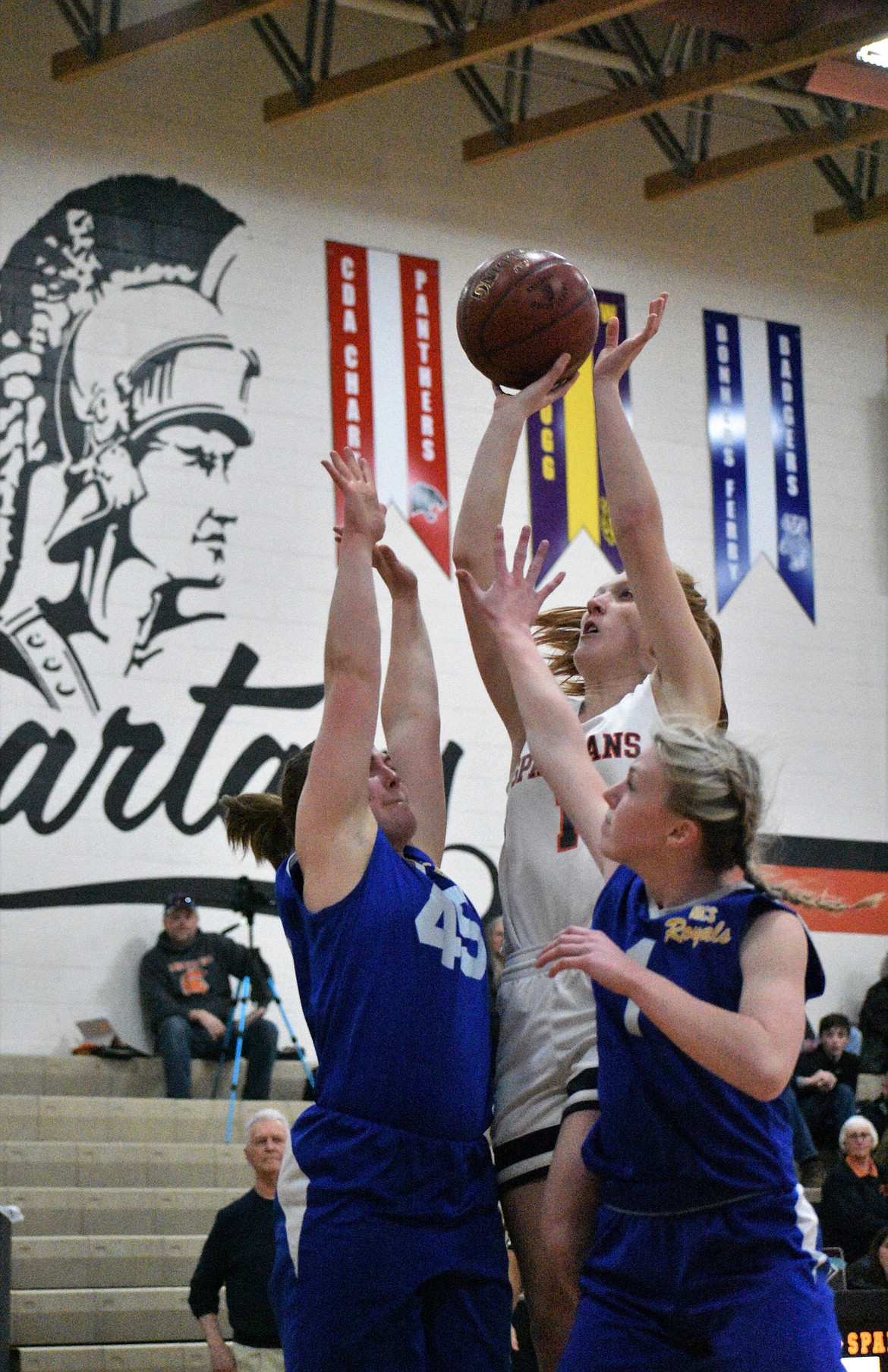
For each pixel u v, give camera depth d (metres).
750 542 17.56
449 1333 3.81
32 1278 10.93
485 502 4.63
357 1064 3.86
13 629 14.49
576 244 17.39
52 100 15.40
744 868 3.44
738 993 3.21
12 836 14.16
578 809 3.71
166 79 15.88
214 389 15.60
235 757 15.05
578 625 5.02
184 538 15.24
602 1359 3.30
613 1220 3.40
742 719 17.14
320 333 16.11
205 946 14.11
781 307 18.30
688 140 17.64
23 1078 13.25
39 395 14.91
